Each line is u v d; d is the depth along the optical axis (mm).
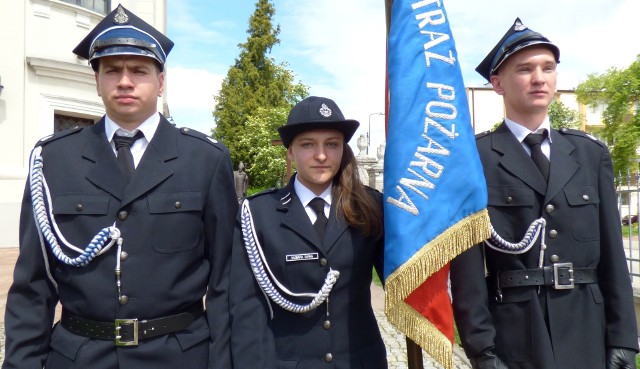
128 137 2422
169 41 2574
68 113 11352
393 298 2338
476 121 38031
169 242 2299
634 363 2410
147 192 2314
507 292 2484
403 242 2348
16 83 10531
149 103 2387
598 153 2654
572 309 2416
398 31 2553
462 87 2549
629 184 4625
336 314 2404
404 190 2396
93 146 2381
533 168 2549
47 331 2332
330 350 2357
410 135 2443
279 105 35906
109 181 2314
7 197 10359
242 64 36656
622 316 2453
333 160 2463
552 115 31469
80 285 2229
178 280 2305
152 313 2240
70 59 11312
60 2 11117
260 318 2393
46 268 2334
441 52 2529
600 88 27234
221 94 36750
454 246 2363
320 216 2514
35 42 10820
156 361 2217
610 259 2523
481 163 2568
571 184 2531
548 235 2463
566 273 2420
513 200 2518
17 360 2209
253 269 2424
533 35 2520
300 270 2412
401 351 4992
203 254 2455
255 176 31750
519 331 2424
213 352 2342
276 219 2508
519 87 2559
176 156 2426
